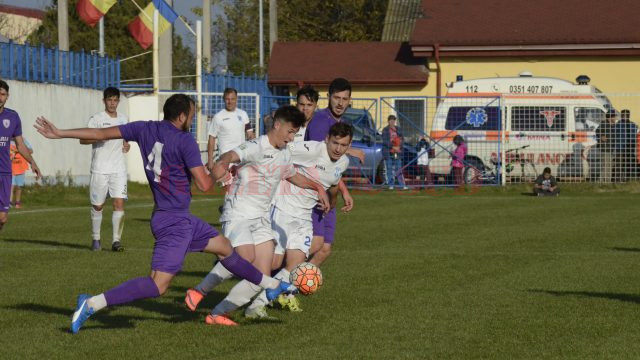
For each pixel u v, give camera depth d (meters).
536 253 33.47
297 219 22.56
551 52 87.81
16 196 53.28
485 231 41.06
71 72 65.50
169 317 21.48
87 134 19.41
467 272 28.66
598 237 38.72
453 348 18.25
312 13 147.38
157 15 71.31
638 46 86.44
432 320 21.03
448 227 42.81
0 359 17.27
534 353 17.84
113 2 71.56
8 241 36.66
